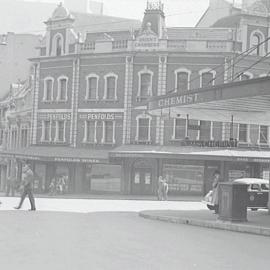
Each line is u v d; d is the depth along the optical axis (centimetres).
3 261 1124
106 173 5156
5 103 6725
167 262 1159
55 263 1105
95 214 2588
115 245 1406
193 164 4972
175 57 4941
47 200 3897
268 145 4925
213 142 3378
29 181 2642
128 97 5041
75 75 5288
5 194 5031
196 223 2192
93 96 5231
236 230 1989
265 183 2992
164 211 2795
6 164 6406
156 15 5034
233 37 4903
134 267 1084
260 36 4962
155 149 4850
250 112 3014
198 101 2634
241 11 5103
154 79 4978
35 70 5569
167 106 2916
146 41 5000
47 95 5506
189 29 5212
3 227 1789
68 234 1622
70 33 5384
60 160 5097
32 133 5547
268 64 4925
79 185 5234
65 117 5334
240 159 4734
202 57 4888
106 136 5156
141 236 1645
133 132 5031
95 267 1070
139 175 5062
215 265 1147
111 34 5500
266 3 5547
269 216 2492
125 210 3022
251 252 1388
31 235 1577
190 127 3353
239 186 2136
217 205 2602
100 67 5181
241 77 4878
